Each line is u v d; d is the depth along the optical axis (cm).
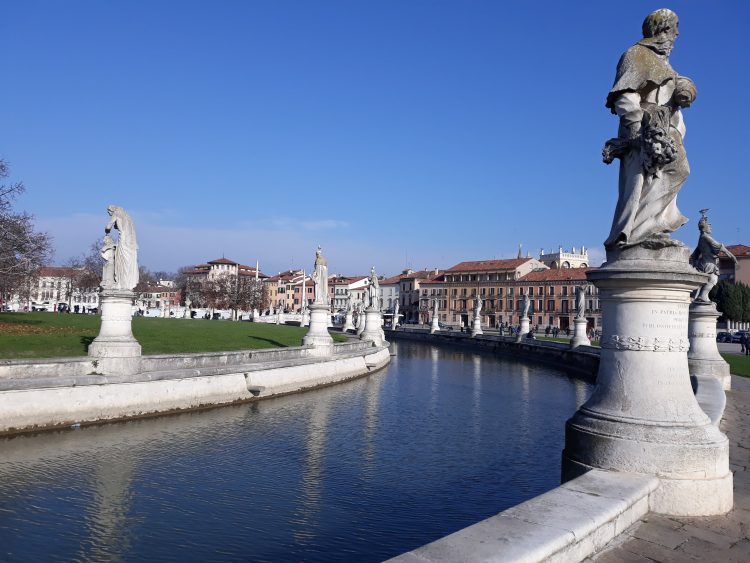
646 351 658
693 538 549
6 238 3359
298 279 14312
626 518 561
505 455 1573
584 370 3816
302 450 1589
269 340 3591
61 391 1706
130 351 1892
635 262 662
